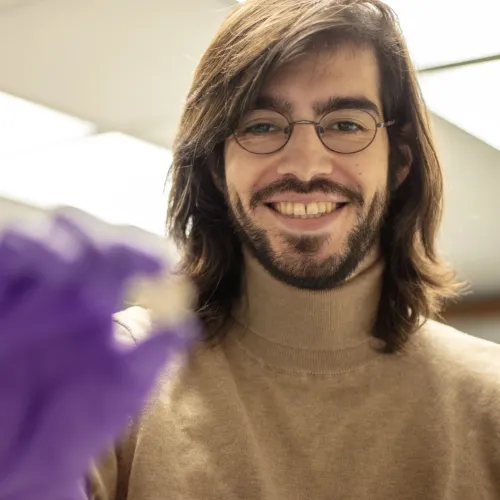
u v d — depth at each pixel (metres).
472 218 3.12
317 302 0.88
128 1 1.81
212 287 0.95
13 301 0.24
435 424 0.85
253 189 0.89
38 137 2.58
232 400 0.83
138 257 0.25
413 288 0.96
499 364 0.90
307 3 0.89
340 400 0.86
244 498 0.77
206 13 1.83
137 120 2.44
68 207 0.26
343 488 0.80
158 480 0.76
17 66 2.14
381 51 0.94
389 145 0.98
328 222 0.88
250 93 0.88
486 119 2.29
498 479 0.83
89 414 0.25
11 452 0.24
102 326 0.25
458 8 1.72
